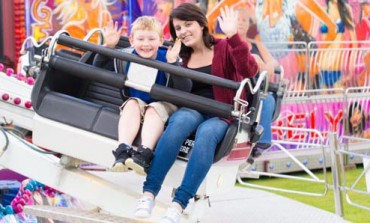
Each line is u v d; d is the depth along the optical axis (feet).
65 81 14.37
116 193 14.15
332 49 29.22
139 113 13.25
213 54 14.26
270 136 18.17
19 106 16.24
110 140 13.35
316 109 28.86
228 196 23.84
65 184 14.39
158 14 25.13
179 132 12.69
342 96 29.60
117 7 24.38
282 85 19.33
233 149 13.25
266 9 27.25
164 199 22.00
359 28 30.01
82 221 12.35
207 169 12.51
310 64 28.63
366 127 30.35
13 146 14.62
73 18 23.56
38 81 13.82
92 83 14.80
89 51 13.69
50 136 13.76
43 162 14.53
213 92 13.79
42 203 16.71
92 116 13.55
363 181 28.71
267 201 23.17
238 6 26.53
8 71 16.67
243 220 20.42
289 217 20.85
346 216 23.38
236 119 12.89
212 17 26.05
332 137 22.12
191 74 12.74
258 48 27.04
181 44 14.48
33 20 22.88
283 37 27.78
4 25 22.62
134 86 13.28
